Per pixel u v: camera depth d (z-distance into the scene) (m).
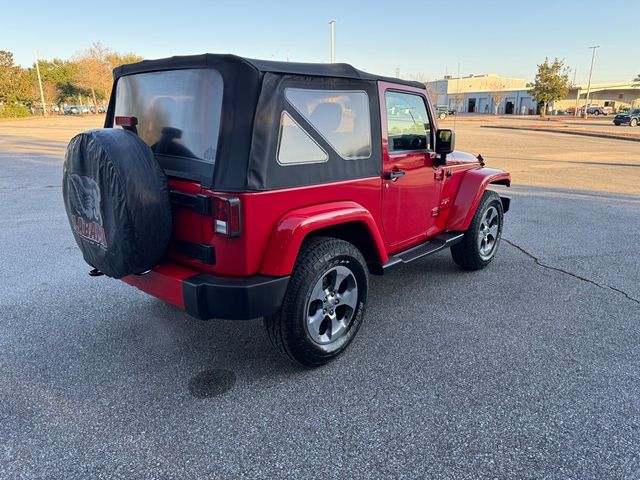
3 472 2.21
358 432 2.49
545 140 25.31
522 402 2.74
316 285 2.90
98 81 60.94
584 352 3.32
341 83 3.03
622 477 2.19
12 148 18.30
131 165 2.54
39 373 3.05
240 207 2.52
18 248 5.68
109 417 2.62
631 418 2.60
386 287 4.55
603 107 64.69
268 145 2.59
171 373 3.05
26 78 54.97
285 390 2.87
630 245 5.93
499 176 4.85
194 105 2.72
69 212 2.98
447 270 5.04
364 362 3.19
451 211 4.55
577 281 4.68
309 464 2.27
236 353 3.30
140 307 4.05
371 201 3.37
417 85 3.83
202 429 2.52
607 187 10.52
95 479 2.18
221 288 2.58
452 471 2.22
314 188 2.88
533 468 2.24
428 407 2.70
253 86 2.51
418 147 3.93
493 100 78.56
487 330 3.65
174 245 2.85
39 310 3.97
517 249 5.76
